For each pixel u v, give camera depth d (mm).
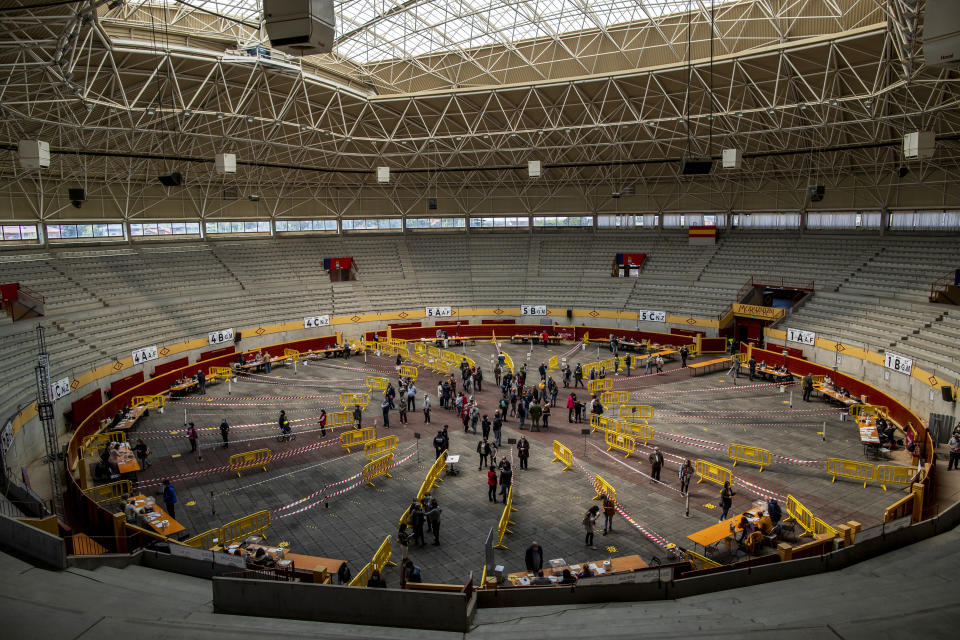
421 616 11625
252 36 35188
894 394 32125
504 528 19641
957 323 32344
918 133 26156
